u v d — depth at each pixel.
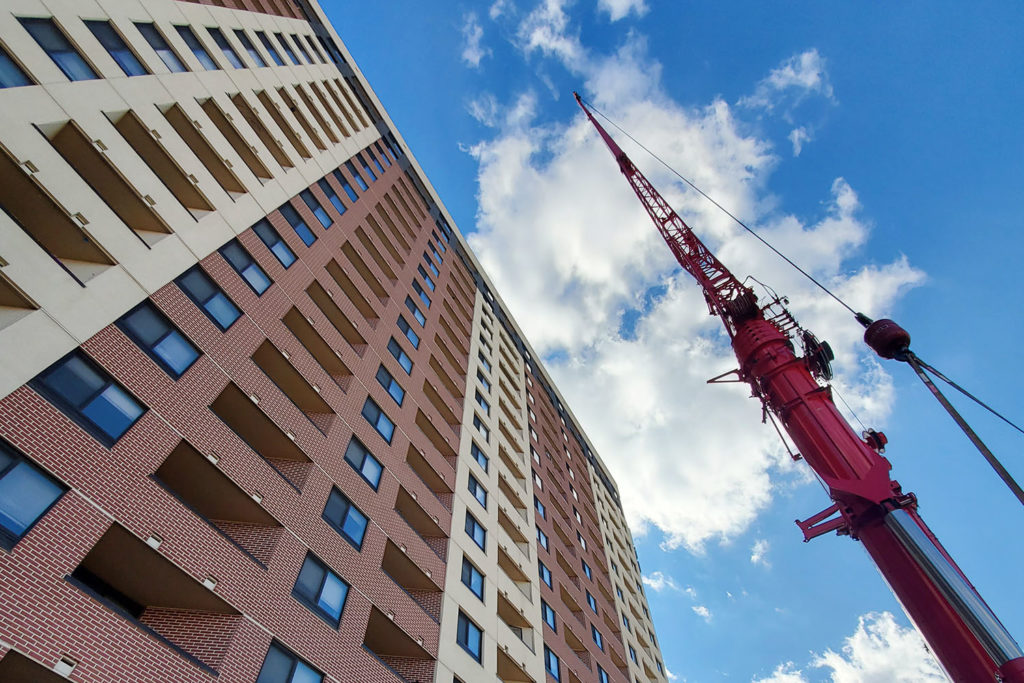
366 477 24.23
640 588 60.50
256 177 26.30
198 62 25.55
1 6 15.88
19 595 10.92
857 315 21.94
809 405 25.67
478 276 61.97
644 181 47.62
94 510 12.87
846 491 21.86
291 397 23.45
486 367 48.38
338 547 20.33
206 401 17.36
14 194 14.71
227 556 15.69
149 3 23.69
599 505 62.16
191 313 18.42
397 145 57.59
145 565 13.94
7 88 15.03
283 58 37.44
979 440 12.91
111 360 14.94
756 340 29.30
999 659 16.97
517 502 39.47
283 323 23.14
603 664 38.06
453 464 32.94
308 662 16.58
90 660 11.52
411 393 32.09
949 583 18.67
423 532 27.89
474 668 24.19
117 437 14.24
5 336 12.70
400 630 21.14
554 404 67.44
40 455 12.38
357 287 31.42
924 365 17.06
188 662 13.29
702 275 38.59
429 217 55.72
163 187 19.20
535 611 32.62
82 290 14.92
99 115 17.62
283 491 18.98
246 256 22.77
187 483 16.86
